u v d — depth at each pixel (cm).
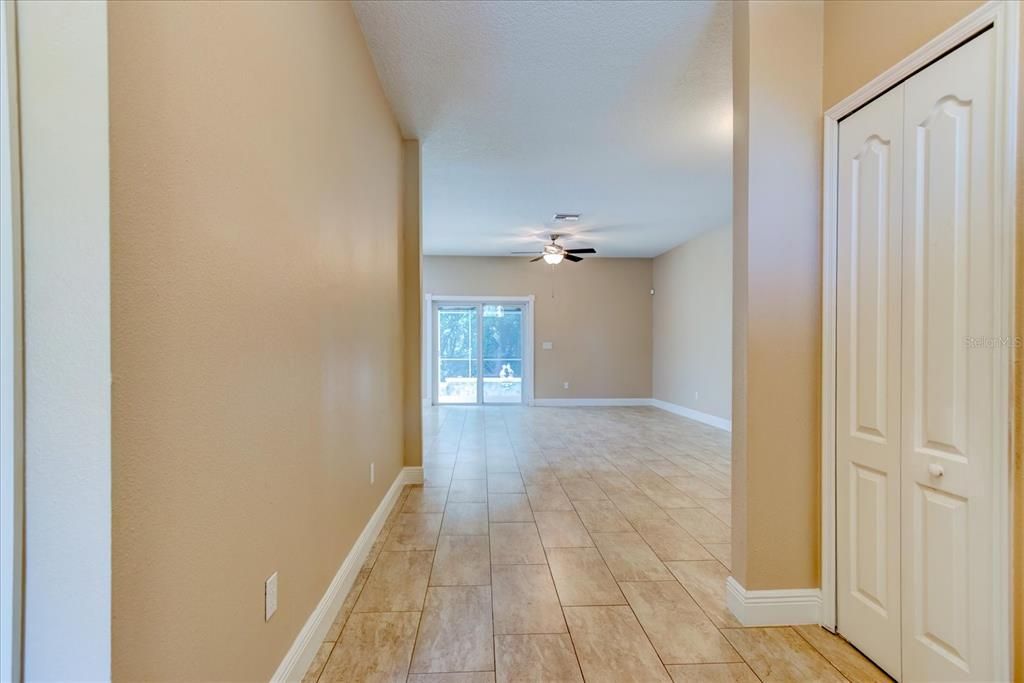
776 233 181
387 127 291
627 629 181
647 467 430
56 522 75
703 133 345
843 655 166
